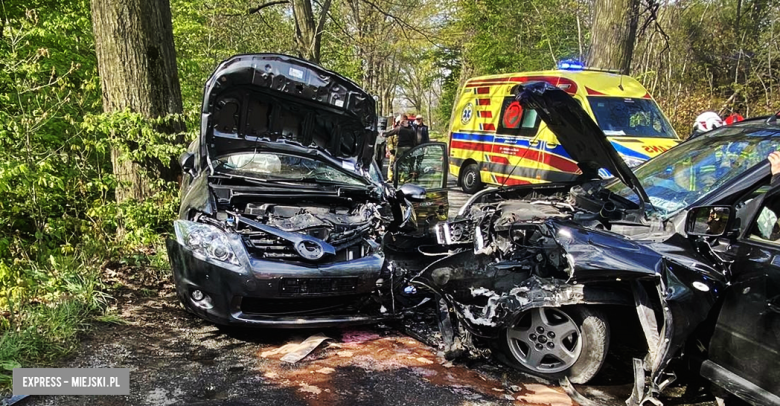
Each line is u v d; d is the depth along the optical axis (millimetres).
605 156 4484
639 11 11453
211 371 3736
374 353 4219
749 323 3217
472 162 11977
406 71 38594
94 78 6926
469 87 12406
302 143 5824
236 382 3594
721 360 3402
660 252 3555
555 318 3930
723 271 3461
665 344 3350
